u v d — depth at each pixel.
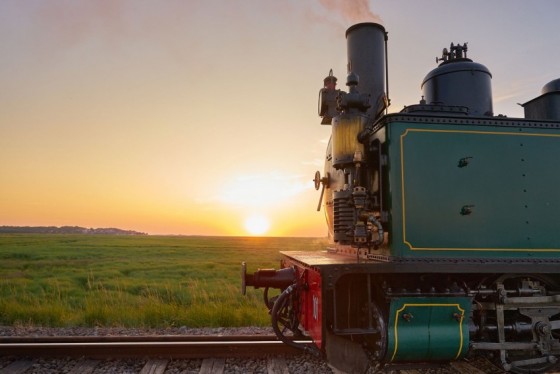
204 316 8.13
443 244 4.47
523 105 6.03
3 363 5.34
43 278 22.53
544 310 4.65
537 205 4.74
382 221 4.48
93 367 5.23
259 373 5.07
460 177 4.61
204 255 44.41
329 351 4.28
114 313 8.40
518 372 4.59
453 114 4.79
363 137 4.92
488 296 4.76
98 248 52.78
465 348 4.30
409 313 4.25
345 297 4.51
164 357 5.54
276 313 4.71
